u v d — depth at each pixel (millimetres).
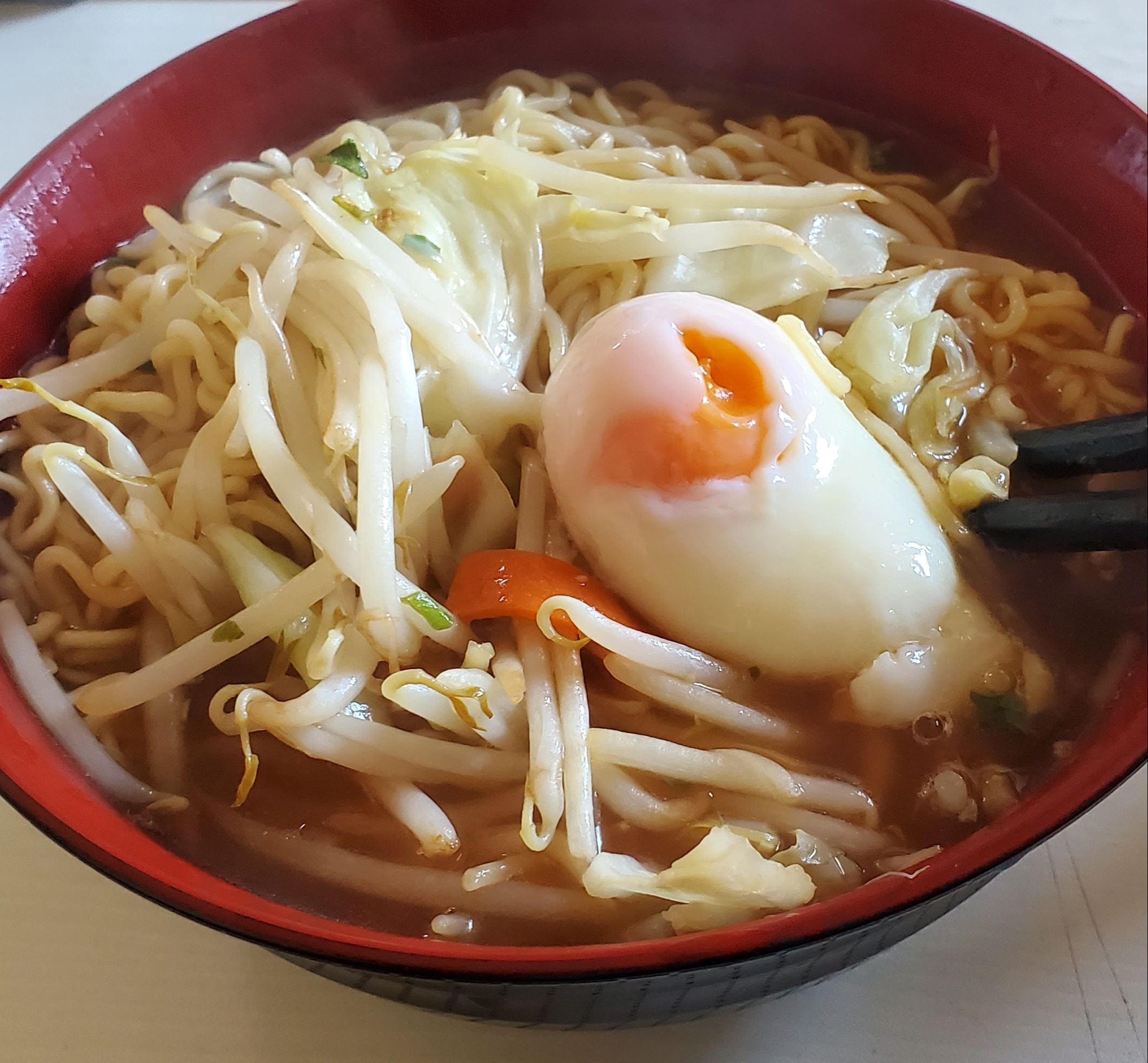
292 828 131
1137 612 143
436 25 199
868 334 164
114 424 154
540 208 166
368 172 163
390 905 126
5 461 157
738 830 125
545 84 210
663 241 165
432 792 134
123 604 145
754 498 130
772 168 198
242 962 134
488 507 145
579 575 138
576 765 128
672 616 136
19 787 108
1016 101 182
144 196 181
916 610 136
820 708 139
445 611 134
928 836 131
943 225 191
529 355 161
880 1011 133
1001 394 169
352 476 141
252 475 146
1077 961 138
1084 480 154
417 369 145
